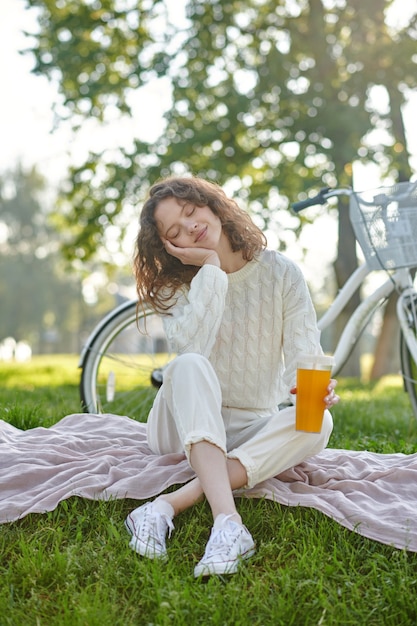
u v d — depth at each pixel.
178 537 2.38
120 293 4.27
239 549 2.16
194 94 10.84
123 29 11.22
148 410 4.36
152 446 2.87
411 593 2.03
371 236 3.35
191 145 10.57
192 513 2.49
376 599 2.00
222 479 2.28
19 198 44.50
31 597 2.04
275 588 2.08
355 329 3.68
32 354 49.91
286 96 10.54
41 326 45.12
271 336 2.70
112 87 10.88
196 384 2.37
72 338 50.25
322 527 2.37
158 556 2.20
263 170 11.38
